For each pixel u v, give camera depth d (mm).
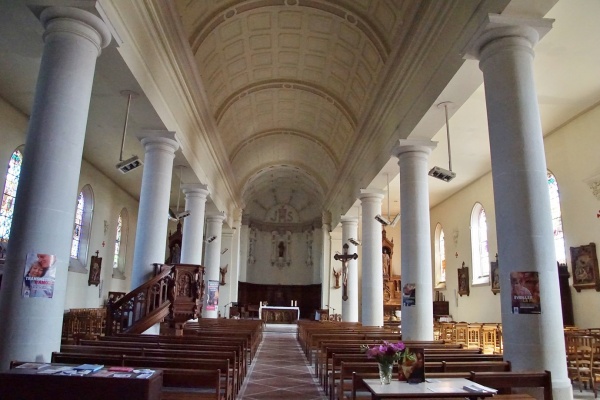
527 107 6246
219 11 11523
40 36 7738
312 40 14039
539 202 6016
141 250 9953
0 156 11367
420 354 4711
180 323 10383
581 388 8742
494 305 18594
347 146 17969
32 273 5500
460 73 7605
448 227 23453
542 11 6254
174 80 10383
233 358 6195
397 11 10281
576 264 13336
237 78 15352
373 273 15180
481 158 16922
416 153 10570
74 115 6043
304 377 9586
